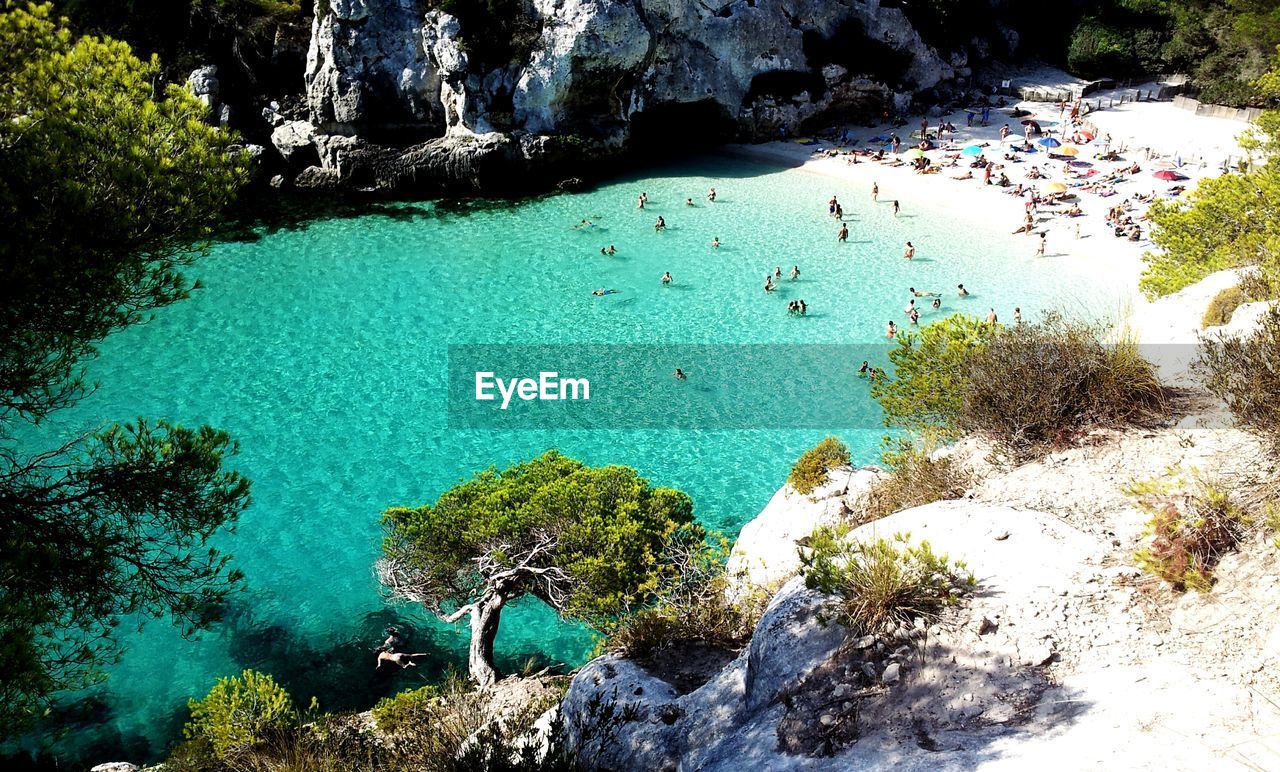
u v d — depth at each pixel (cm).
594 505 2044
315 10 5478
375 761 1352
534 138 5588
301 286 4406
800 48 6281
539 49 5481
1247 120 5959
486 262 4653
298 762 1375
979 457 1170
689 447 3177
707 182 5662
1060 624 814
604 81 5662
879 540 893
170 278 1144
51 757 1828
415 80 5525
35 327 1039
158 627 2430
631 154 6100
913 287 4222
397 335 3966
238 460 3122
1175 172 5075
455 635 2448
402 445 3212
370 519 2855
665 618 1140
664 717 938
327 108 5572
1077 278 4191
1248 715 685
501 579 2069
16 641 867
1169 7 6850
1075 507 993
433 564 2120
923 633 827
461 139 5581
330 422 3347
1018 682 770
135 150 1056
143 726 2144
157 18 5706
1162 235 2275
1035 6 7419
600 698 1010
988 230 4759
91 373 3628
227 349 3838
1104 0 7150
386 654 2331
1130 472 1022
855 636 841
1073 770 666
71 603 1036
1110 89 6956
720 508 2850
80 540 1043
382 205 5478
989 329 1314
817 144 6206
